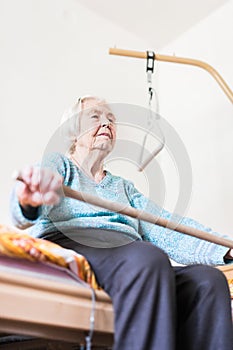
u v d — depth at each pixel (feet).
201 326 2.64
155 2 7.51
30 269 2.45
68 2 7.30
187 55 7.80
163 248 3.76
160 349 2.27
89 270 2.62
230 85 6.97
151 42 8.16
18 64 6.35
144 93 7.72
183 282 2.84
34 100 6.30
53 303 2.40
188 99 7.54
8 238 2.38
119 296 2.45
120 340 2.31
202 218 6.61
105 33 7.61
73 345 3.34
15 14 6.62
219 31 7.43
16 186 2.51
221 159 6.73
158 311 2.39
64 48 6.96
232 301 3.49
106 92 7.20
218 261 3.65
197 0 7.44
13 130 5.93
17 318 2.27
